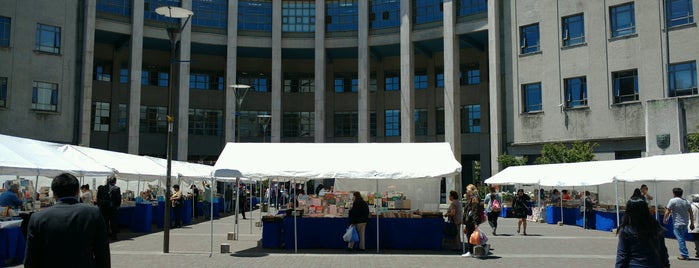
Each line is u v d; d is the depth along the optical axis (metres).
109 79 49.34
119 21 44.97
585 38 36.22
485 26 42.59
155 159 25.88
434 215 16.64
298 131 53.50
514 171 30.95
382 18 48.31
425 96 51.59
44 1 39.75
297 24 50.00
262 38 49.41
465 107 50.00
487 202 26.42
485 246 14.96
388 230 16.53
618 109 34.31
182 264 13.20
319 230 16.58
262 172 15.57
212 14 48.66
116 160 20.81
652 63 33.28
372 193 17.61
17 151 14.09
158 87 50.91
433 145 17.02
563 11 37.34
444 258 14.48
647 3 33.78
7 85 37.66
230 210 36.81
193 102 51.66
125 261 13.61
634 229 6.17
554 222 27.62
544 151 33.75
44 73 39.34
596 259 14.32
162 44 48.84
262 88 54.09
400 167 15.72
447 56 43.94
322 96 47.88
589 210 24.64
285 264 13.30
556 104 37.12
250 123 53.25
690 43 32.12
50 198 17.19
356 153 16.55
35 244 4.77
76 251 4.77
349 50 50.88
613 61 34.88
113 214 18.97
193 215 29.94
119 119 49.12
